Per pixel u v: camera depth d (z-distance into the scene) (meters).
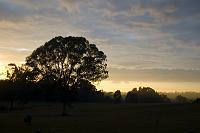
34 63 79.50
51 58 78.25
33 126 46.66
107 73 79.94
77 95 80.31
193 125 45.97
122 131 39.06
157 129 40.91
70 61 77.88
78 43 78.06
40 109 103.12
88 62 77.88
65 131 39.41
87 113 83.19
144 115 69.94
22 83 97.56
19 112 92.81
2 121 55.69
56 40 78.31
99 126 45.53
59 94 79.94
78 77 78.31
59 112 90.06
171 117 62.38
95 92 87.62
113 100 185.00
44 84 80.56
